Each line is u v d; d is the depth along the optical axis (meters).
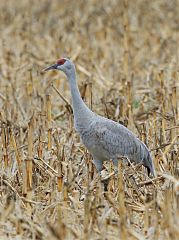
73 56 26.42
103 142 15.83
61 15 36.75
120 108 20.23
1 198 14.30
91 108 20.12
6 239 12.66
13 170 15.59
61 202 13.47
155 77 23.70
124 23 29.92
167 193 13.09
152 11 36.41
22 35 31.30
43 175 15.40
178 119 19.02
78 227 12.94
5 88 22.88
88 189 13.48
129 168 15.46
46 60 26.28
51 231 12.09
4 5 39.44
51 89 23.17
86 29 32.56
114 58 27.44
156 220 12.43
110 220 12.80
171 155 16.16
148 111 20.42
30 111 21.05
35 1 40.44
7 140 17.50
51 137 17.14
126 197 14.34
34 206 13.85
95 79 23.84
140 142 16.39
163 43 29.22
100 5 38.44
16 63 26.58
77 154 17.23
